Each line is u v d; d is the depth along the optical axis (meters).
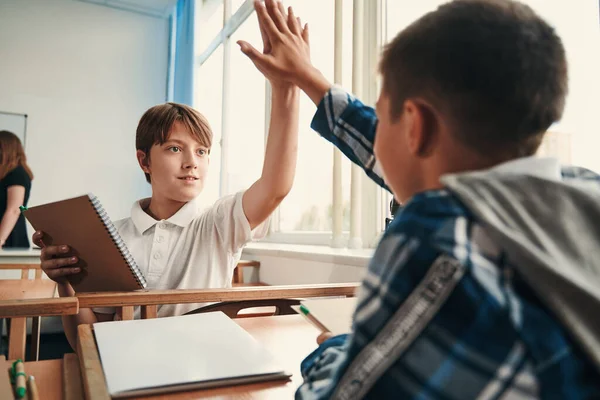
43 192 3.65
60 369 0.60
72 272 0.92
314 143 2.41
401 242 0.28
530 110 0.31
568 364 0.24
